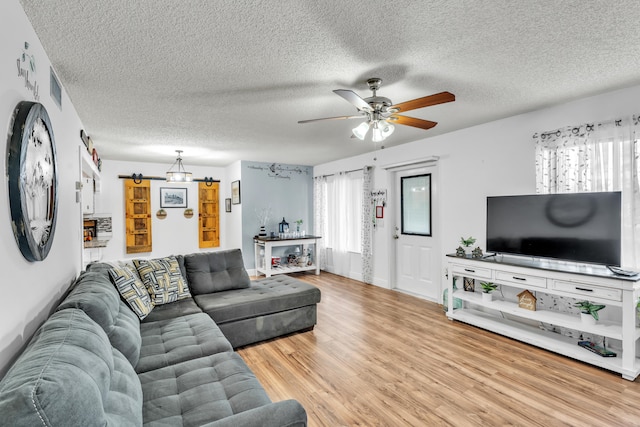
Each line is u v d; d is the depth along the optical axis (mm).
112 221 6012
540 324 3203
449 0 1509
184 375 1709
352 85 2512
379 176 5234
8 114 1309
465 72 2320
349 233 5934
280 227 6469
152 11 1562
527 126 3314
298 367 2604
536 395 2188
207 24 1682
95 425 860
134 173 6215
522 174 3359
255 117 3291
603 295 2482
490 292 3465
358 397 2188
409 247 4863
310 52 1998
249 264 6172
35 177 1501
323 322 3635
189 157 5770
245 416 1132
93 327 1367
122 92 2586
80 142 3125
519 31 1786
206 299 3088
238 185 6223
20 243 1348
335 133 3996
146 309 2607
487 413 2006
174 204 6594
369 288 5160
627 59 2141
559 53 2051
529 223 3105
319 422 1934
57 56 1982
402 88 2604
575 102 2953
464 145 3928
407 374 2479
